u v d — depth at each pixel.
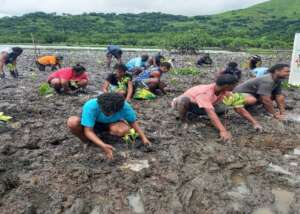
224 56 27.30
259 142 6.27
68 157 5.41
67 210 4.18
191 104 6.76
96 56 24.69
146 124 6.91
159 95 9.67
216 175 5.04
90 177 4.85
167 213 4.15
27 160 5.27
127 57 24.34
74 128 5.39
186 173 5.05
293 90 11.21
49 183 4.67
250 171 5.22
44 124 6.85
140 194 4.53
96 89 10.52
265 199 4.50
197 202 4.40
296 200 4.48
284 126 7.12
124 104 5.43
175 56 27.09
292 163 5.52
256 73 11.02
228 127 6.87
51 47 35.41
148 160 5.38
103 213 4.14
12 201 4.29
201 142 6.13
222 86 6.32
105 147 5.20
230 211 4.21
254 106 8.08
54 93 9.46
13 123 6.88
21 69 15.67
